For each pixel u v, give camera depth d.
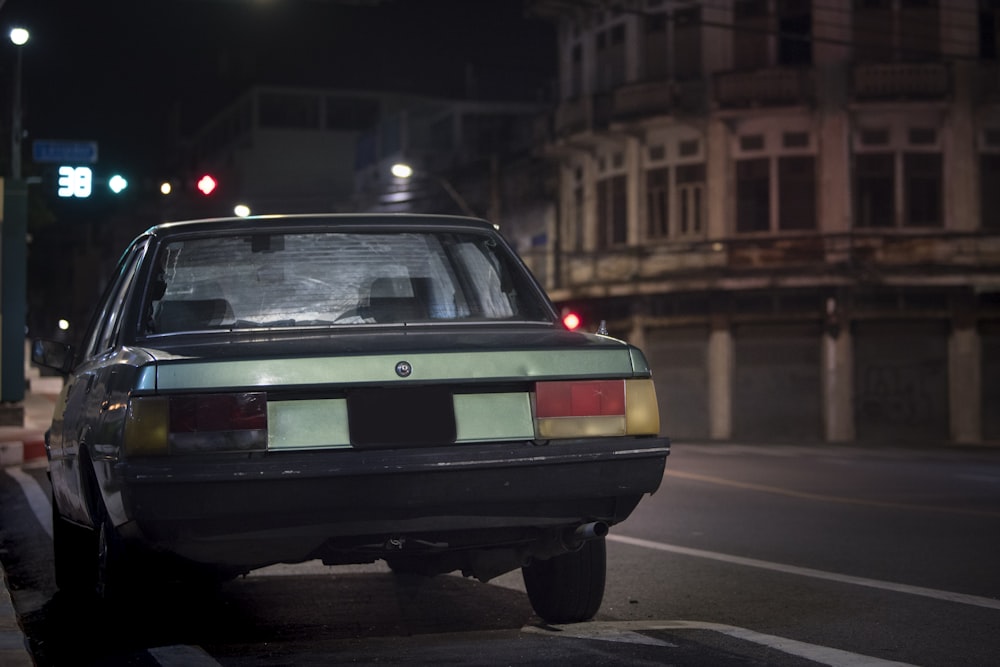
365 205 61.97
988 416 38.78
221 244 6.45
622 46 42.91
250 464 5.18
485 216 50.47
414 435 5.44
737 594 7.86
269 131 72.00
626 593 7.94
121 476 5.18
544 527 5.88
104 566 6.01
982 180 38.66
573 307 45.12
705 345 40.97
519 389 5.64
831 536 11.09
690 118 40.31
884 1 38.94
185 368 5.27
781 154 39.56
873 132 39.00
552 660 5.68
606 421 5.73
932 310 38.97
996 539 10.85
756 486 17.48
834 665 5.62
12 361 27.56
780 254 39.38
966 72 38.44
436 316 6.38
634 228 42.06
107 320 7.06
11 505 13.38
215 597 7.83
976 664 5.71
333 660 5.75
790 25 39.69
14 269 27.66
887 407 39.09
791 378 39.88
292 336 6.00
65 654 6.14
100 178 25.22
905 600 7.55
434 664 5.62
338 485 5.28
